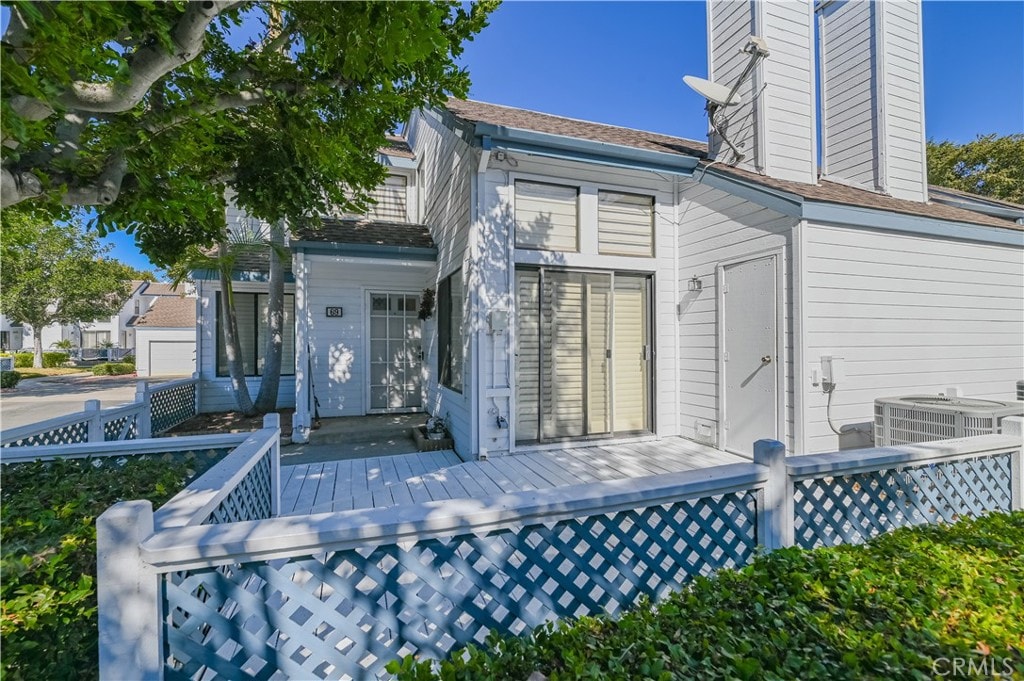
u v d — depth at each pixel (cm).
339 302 734
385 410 755
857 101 580
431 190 692
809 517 207
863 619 147
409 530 139
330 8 217
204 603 127
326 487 394
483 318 456
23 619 144
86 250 1889
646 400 532
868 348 413
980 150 1455
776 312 411
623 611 166
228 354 691
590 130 566
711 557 183
